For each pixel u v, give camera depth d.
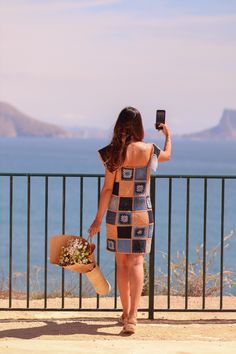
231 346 6.88
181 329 7.70
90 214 43.12
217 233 32.28
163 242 29.81
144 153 7.30
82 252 7.44
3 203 53.19
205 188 8.07
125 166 7.28
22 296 10.48
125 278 7.55
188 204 8.12
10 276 8.23
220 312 8.63
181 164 134.50
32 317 8.22
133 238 7.29
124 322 7.53
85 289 11.34
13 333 7.41
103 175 7.93
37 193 59.47
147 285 10.03
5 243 33.62
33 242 33.50
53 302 9.18
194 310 8.19
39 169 102.38
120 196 7.30
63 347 6.76
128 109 7.32
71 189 62.88
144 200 7.32
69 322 7.91
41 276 17.61
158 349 6.71
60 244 7.52
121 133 7.27
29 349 6.67
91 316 8.34
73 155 177.00
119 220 7.30
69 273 18.36
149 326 7.80
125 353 6.57
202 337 7.38
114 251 7.36
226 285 10.82
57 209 47.09
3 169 100.75
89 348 6.73
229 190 59.81
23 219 43.22
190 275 10.69
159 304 9.20
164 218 39.53
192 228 34.88
